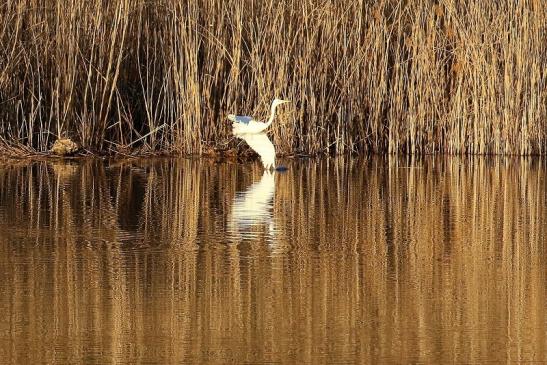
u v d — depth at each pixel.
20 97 45.44
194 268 23.88
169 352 17.92
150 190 36.31
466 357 17.78
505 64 48.12
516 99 48.34
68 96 45.56
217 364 17.36
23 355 17.73
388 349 18.14
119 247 26.23
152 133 46.78
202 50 47.81
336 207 33.06
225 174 41.12
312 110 47.41
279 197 35.09
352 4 48.00
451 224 30.25
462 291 22.03
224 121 47.19
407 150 48.91
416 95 48.78
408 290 22.09
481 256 25.70
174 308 20.48
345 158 47.22
